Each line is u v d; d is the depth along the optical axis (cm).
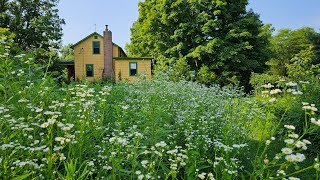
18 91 311
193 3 2752
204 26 2672
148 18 2894
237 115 468
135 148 232
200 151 321
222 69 2639
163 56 2797
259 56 2894
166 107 495
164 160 293
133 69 2400
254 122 462
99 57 2492
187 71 2050
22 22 2456
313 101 550
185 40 2834
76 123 281
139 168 253
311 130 205
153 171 217
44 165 208
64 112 330
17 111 294
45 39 2516
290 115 508
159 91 597
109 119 380
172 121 432
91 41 2484
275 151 448
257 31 2850
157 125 352
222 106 568
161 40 2931
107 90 384
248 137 441
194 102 516
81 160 241
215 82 2308
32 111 289
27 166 204
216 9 2745
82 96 313
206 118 422
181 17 2789
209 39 2777
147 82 712
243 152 365
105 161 238
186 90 709
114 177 213
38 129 276
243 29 2722
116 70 2391
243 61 2653
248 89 2555
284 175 192
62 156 210
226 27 2780
